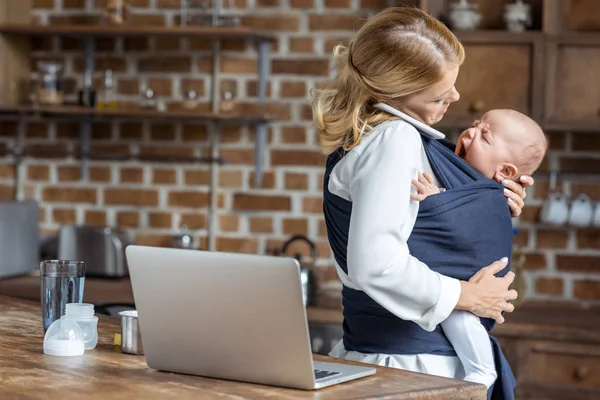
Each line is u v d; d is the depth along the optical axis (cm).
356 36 237
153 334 202
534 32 414
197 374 200
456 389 194
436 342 234
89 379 193
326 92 243
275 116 473
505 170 250
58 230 488
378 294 214
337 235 237
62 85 485
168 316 198
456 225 230
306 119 471
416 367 232
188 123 484
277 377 189
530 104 415
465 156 255
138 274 200
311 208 472
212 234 480
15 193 501
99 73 491
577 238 449
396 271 212
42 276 237
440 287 219
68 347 217
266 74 473
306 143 471
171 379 195
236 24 462
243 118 455
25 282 448
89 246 469
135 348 220
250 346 190
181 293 195
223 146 481
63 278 235
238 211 479
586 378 385
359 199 217
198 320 195
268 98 474
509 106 417
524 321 401
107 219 493
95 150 494
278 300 184
